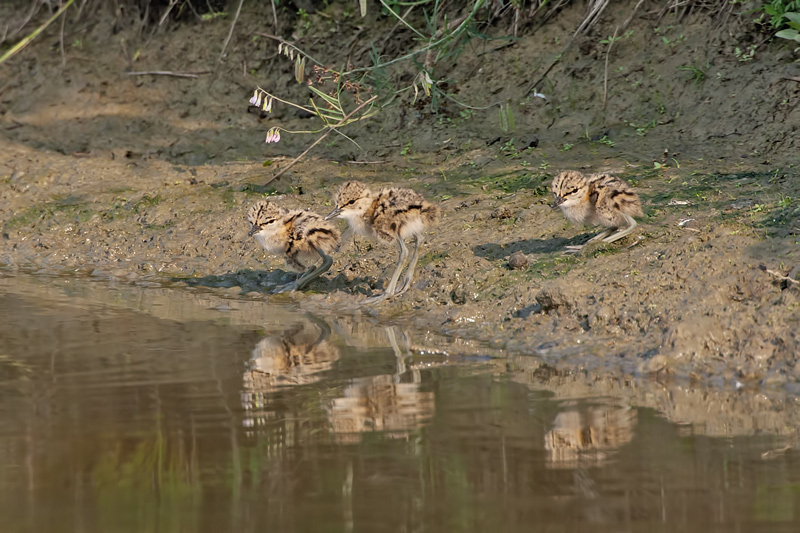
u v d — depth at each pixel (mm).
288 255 26188
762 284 20953
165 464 14945
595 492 13867
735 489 13891
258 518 13180
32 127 37844
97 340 21734
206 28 41188
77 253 30062
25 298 25688
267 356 20531
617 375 19188
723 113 31938
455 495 13805
